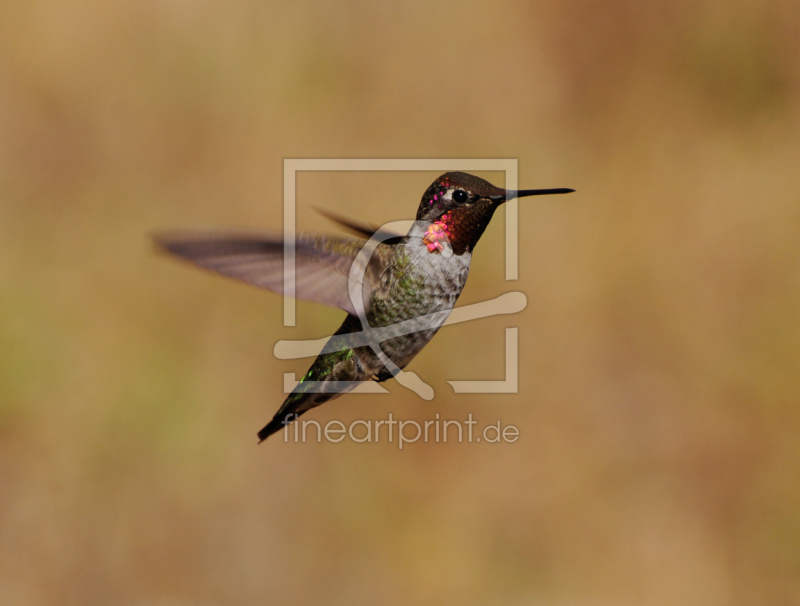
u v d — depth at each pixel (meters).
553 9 12.05
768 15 11.85
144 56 11.48
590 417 10.45
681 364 10.69
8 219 10.59
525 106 11.67
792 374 10.38
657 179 11.46
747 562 9.85
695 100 11.75
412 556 9.81
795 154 11.38
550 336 10.77
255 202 11.23
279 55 11.55
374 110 11.59
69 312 10.27
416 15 11.78
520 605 9.76
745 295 10.84
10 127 11.09
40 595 9.41
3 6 11.38
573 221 11.27
